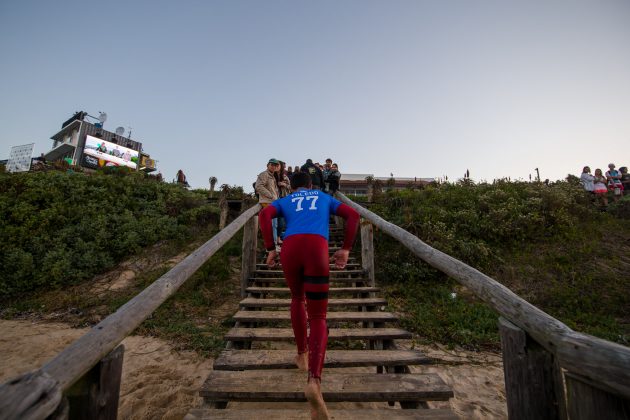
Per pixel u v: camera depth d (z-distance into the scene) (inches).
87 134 938.1
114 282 254.4
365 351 107.3
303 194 93.0
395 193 413.7
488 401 126.5
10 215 290.2
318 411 64.5
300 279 85.7
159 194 382.6
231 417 75.0
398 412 77.4
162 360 153.0
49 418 40.3
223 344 168.1
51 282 243.9
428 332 188.2
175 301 224.5
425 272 259.1
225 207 352.5
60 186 346.6
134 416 110.7
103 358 52.7
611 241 295.4
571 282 243.9
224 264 281.4
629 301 218.4
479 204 350.0
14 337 178.2
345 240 85.7
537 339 53.7
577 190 390.6
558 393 52.7
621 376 37.6
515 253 281.0
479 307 215.6
